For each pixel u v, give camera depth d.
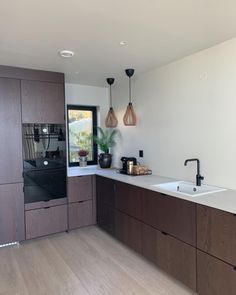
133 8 1.72
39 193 3.34
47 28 2.01
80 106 4.32
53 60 2.87
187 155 2.84
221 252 1.85
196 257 2.06
